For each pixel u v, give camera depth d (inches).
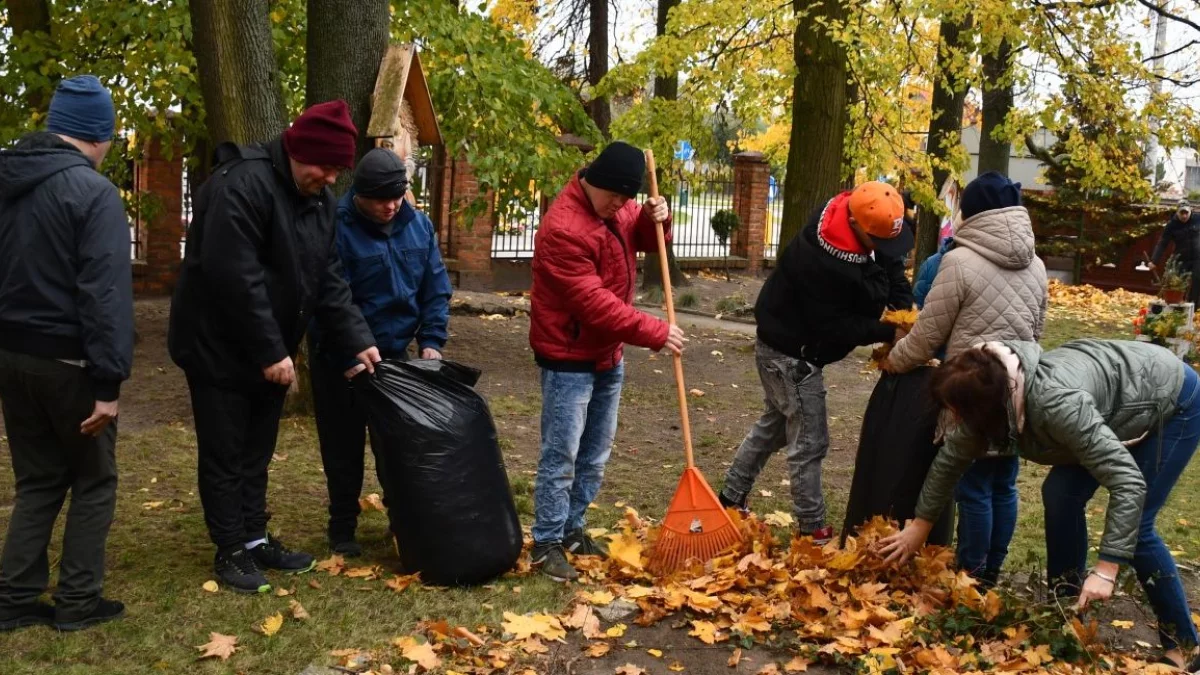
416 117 297.0
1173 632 159.0
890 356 185.9
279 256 168.1
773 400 206.7
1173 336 438.6
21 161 148.5
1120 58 545.0
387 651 154.0
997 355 148.3
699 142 601.3
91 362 146.9
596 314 177.2
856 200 190.1
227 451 173.0
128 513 215.8
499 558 179.6
